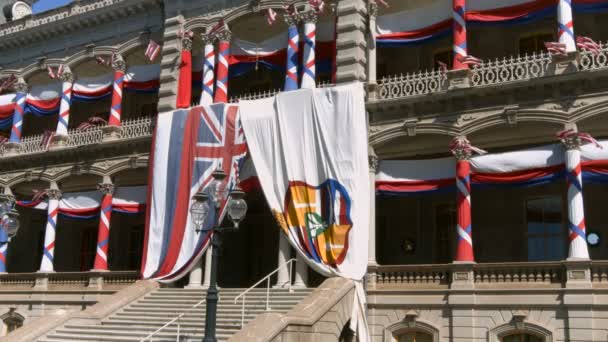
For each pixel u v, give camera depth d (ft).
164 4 112.06
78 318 82.48
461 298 78.02
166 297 88.63
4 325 113.80
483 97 82.89
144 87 114.32
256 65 101.45
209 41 104.32
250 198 111.96
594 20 89.76
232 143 94.32
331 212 84.64
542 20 92.12
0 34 136.05
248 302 80.53
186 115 99.50
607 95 75.82
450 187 83.15
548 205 89.71
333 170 85.87
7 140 128.88
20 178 121.90
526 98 80.33
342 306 75.00
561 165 76.38
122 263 125.08
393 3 97.55
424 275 82.53
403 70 101.09
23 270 134.72
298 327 67.05
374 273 84.89
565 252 86.89
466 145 81.41
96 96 119.34
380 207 101.35
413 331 81.51
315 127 88.63
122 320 82.48
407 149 93.61
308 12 96.53
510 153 79.87
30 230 137.69
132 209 108.06
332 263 82.48
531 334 74.64
